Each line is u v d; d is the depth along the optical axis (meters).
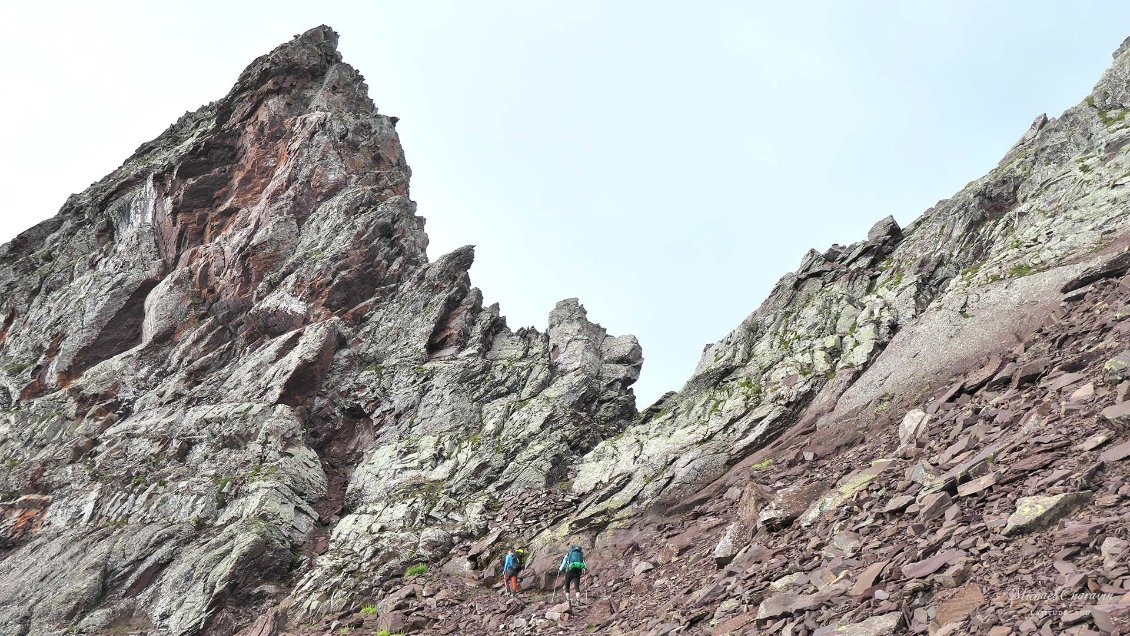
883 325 31.28
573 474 32.88
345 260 45.56
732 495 25.23
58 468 36.97
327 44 61.00
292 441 35.66
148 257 49.09
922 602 11.69
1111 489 12.26
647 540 24.78
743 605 15.12
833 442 25.41
